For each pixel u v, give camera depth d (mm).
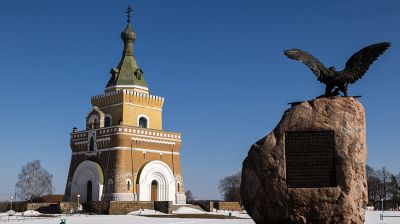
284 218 23297
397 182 143875
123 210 78688
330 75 24891
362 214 22953
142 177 86312
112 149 86188
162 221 56906
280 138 23969
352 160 23203
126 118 91688
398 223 55594
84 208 81688
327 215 22875
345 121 23734
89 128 94750
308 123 23922
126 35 99812
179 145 95000
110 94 93938
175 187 92438
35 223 53062
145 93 96375
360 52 25125
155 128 95875
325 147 23594
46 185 119375
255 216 23969
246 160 24438
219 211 89125
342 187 22984
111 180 84375
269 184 23578
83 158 91500
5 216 72000
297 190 23203
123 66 97875
